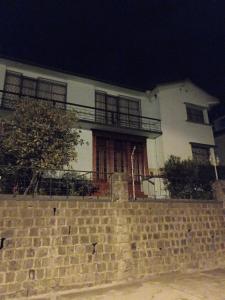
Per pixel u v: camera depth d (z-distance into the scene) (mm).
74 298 6613
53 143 9289
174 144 16156
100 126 14227
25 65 13867
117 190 8859
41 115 9508
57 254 7348
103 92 16172
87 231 7945
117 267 7977
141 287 7449
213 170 14547
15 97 13273
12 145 8734
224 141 20500
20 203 7336
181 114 17266
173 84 17562
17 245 6969
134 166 15172
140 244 8609
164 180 14344
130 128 14758
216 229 10289
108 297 6652
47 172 10094
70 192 10820
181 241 9367
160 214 9336
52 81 14695
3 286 6547
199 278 8344
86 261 7641
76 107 14695
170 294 6820
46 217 7535
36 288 6836
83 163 13641
